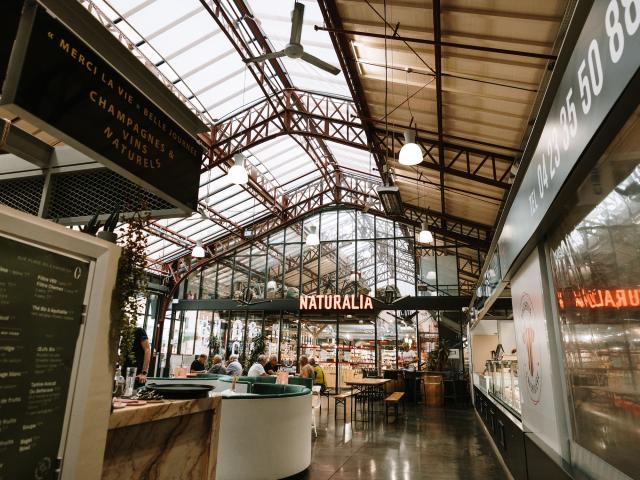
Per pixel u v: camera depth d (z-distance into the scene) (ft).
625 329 5.57
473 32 14.99
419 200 37.35
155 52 24.14
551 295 8.99
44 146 7.90
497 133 21.42
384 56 18.61
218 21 21.65
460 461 17.72
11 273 4.16
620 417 5.89
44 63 4.79
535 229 8.51
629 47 3.77
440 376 38.83
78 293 5.03
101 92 5.62
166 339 50.39
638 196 4.83
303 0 20.44
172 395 7.61
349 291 46.80
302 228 50.19
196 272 52.31
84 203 7.85
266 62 27.61
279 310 47.32
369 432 24.43
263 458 14.32
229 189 40.70
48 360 4.53
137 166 6.23
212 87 28.81
